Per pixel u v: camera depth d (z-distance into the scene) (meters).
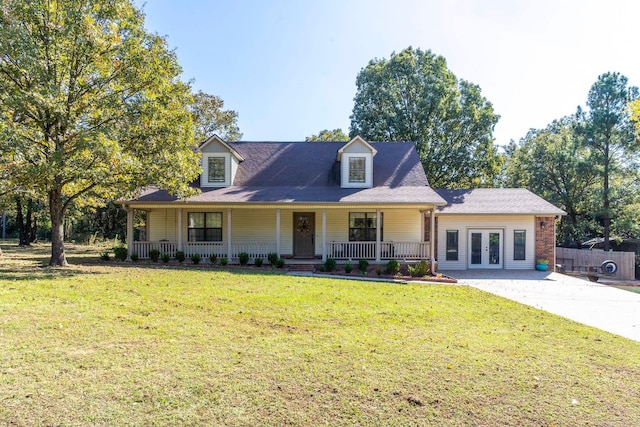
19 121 12.37
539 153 30.80
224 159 17.64
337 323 6.86
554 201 28.86
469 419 3.54
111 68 12.77
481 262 17.97
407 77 26.19
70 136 12.36
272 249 16.61
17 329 5.67
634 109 12.81
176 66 13.81
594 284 13.58
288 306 8.03
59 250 13.83
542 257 17.69
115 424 3.26
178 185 13.27
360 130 27.30
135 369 4.41
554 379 4.52
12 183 11.78
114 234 34.31
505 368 4.82
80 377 4.14
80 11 11.85
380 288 11.23
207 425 3.30
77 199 15.64
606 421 3.57
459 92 25.62
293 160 19.09
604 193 23.92
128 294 8.60
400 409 3.69
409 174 18.03
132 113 12.42
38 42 11.66
